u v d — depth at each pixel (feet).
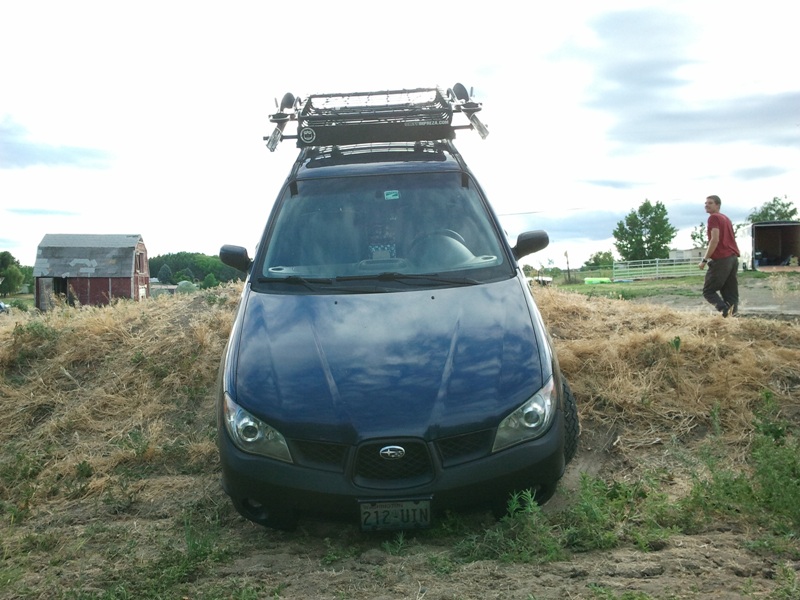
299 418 12.31
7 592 11.92
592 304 28.32
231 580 11.39
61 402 23.45
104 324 27.55
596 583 10.17
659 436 18.58
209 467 18.74
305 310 14.62
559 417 12.92
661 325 24.73
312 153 20.06
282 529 13.20
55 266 187.21
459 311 14.29
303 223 17.19
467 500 12.17
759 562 10.73
